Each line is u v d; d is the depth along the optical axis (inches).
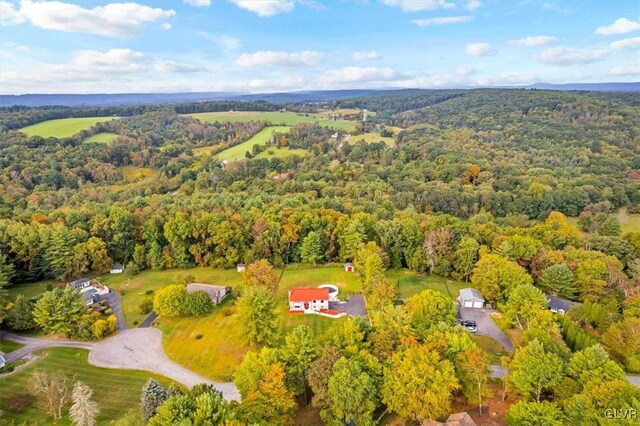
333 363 1644.9
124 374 2096.5
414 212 4197.8
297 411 1747.0
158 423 1389.0
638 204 4849.9
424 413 1520.7
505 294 2571.4
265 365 1676.9
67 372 2105.1
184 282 3166.8
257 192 5083.7
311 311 2684.5
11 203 4333.2
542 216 4699.8
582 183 5216.5
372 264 2832.2
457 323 2251.5
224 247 3558.1
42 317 2440.9
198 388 1622.8
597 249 3309.5
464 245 3100.4
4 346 2357.3
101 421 1740.9
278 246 3592.5
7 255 3134.8
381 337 1804.9
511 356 1989.4
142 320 2672.2
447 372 1571.1
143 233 3636.8
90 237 3540.8
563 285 2682.1
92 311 2642.7
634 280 2667.3
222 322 2596.0
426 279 3169.3
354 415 1542.8
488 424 1603.1
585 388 1429.6
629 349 1846.7
